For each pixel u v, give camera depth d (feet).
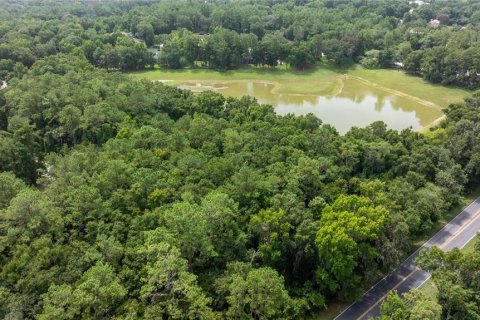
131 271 193.98
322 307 222.89
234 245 223.10
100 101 381.81
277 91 581.53
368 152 306.96
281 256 228.02
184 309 184.14
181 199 243.19
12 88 407.03
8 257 204.13
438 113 494.59
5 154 294.46
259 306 190.39
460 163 327.47
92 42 648.38
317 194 265.13
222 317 192.24
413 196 265.13
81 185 242.37
